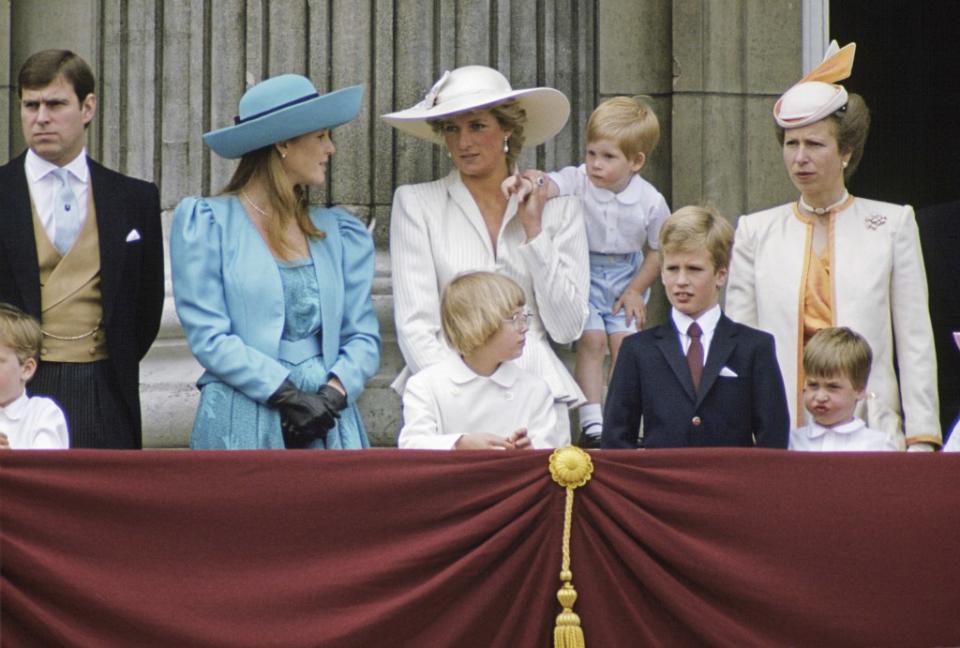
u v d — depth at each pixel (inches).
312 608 903.1
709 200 1353.3
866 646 932.6
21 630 896.9
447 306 1031.6
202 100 1270.9
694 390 1031.0
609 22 1341.0
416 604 907.4
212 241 1071.0
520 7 1282.0
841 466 938.7
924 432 1109.1
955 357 1261.1
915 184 1875.0
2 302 1066.1
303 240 1091.3
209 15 1272.1
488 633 919.0
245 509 908.0
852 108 1131.3
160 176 1273.4
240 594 902.4
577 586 922.7
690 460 931.3
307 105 1076.5
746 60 1364.4
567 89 1300.4
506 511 916.0
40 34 1307.8
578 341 1208.8
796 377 1119.0
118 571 900.0
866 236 1127.0
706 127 1355.8
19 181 1079.0
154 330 1103.0
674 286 1039.6
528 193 1144.8
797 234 1136.8
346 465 914.7
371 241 1121.4
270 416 1052.5
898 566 936.3
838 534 934.4
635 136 1187.3
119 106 1280.8
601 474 925.8
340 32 1258.0
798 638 930.1
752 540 930.1
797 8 1374.3
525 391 1043.9
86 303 1069.8
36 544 898.1
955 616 937.5
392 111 1256.8
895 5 1872.5
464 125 1141.7
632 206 1203.2
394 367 1233.4
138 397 1087.6
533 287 1146.7
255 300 1067.3
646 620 926.4
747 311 1145.4
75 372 1064.2
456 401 1031.6
